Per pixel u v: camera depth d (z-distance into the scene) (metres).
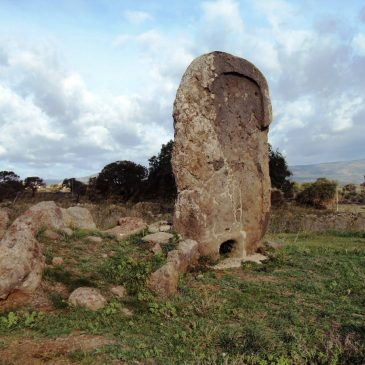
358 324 7.70
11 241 8.19
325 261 12.44
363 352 6.23
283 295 9.47
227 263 11.86
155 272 9.45
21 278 7.78
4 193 36.12
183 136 11.84
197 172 11.83
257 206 13.02
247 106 12.90
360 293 9.73
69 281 8.74
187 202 11.81
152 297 8.79
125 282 9.23
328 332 7.31
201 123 11.88
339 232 19.53
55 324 7.13
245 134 12.85
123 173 37.09
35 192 39.38
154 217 22.09
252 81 13.02
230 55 12.45
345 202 43.44
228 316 8.19
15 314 7.38
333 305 8.87
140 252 10.95
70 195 37.31
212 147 12.00
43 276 8.62
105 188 37.09
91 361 5.98
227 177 12.30
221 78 12.29
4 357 5.95
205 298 8.94
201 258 11.69
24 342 6.46
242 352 6.46
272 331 7.45
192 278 10.42
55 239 10.87
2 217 11.45
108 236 11.96
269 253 13.02
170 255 10.41
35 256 8.43
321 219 23.83
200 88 11.94
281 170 39.44
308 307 8.74
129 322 7.55
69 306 7.84
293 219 23.09
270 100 13.38
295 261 12.41
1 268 7.59
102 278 9.27
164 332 7.28
